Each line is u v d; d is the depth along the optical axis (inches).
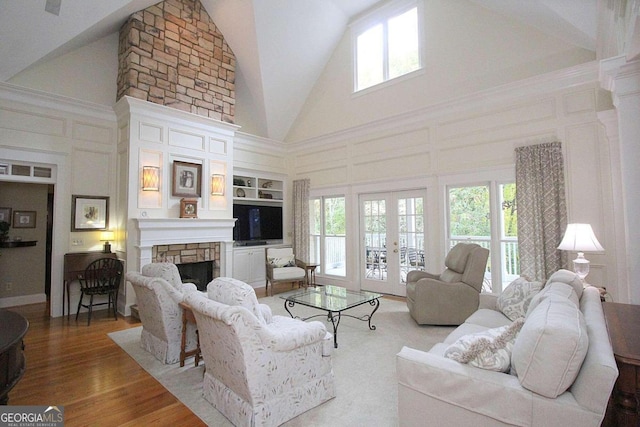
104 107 181.6
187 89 199.5
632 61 100.2
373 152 223.5
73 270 167.5
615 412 52.4
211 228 204.4
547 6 134.6
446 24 192.4
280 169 275.9
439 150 191.9
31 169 163.9
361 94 230.7
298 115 270.1
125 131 179.8
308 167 264.4
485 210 177.6
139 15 180.5
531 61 163.5
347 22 238.7
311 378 84.2
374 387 94.4
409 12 213.6
